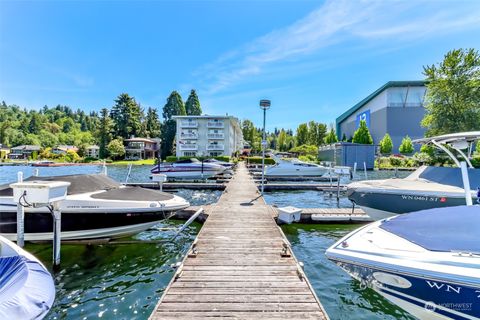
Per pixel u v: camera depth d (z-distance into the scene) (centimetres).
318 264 504
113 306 370
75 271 473
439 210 357
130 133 5416
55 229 464
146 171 2800
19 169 3288
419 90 3716
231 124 4906
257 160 3334
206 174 1803
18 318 188
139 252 564
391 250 303
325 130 5828
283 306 305
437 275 256
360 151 2742
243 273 393
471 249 273
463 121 2269
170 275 463
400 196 626
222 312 292
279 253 473
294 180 1848
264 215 754
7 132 6706
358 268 308
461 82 2273
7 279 232
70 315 349
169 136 5219
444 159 1733
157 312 291
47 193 393
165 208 584
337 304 381
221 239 549
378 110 4044
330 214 786
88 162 4550
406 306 286
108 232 564
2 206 518
